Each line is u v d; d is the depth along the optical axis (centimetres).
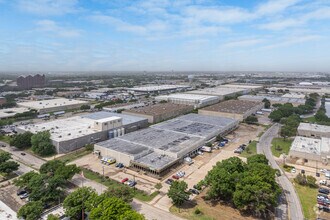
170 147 8781
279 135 11862
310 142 9838
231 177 5825
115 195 5378
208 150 9494
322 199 5938
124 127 11731
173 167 7988
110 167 7975
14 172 7506
